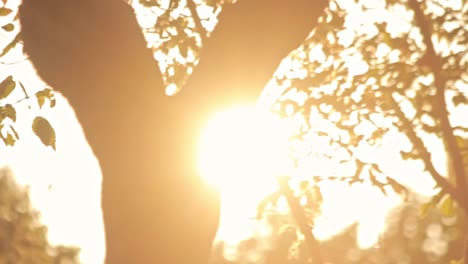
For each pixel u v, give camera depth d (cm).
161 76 652
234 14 632
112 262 621
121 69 621
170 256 619
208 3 1414
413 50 1462
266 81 643
